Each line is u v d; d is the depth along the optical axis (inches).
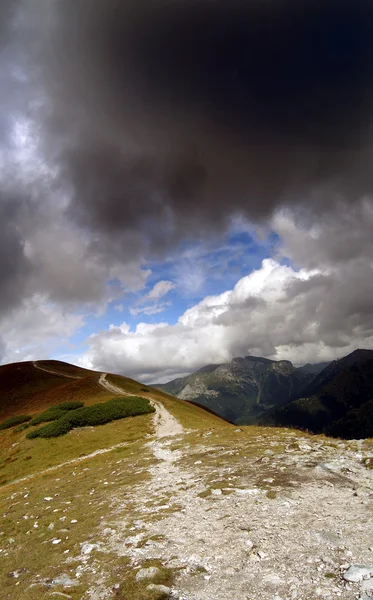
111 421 1886.1
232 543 382.9
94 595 312.7
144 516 520.4
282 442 900.6
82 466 1144.8
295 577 295.9
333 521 404.5
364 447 749.3
